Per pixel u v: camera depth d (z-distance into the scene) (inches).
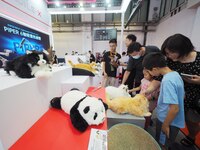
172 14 189.0
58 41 279.4
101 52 278.8
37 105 28.4
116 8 117.0
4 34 89.1
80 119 25.8
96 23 258.4
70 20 261.6
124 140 25.9
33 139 22.9
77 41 276.5
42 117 30.0
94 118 26.4
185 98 39.8
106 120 30.7
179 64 38.9
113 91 45.5
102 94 47.1
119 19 253.9
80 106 27.4
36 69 28.8
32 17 121.0
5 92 19.5
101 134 24.4
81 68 59.4
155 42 254.8
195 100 38.4
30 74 27.9
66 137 23.6
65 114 31.5
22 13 106.8
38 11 130.6
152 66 32.8
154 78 44.6
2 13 86.7
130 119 33.0
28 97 25.1
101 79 82.5
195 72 36.6
